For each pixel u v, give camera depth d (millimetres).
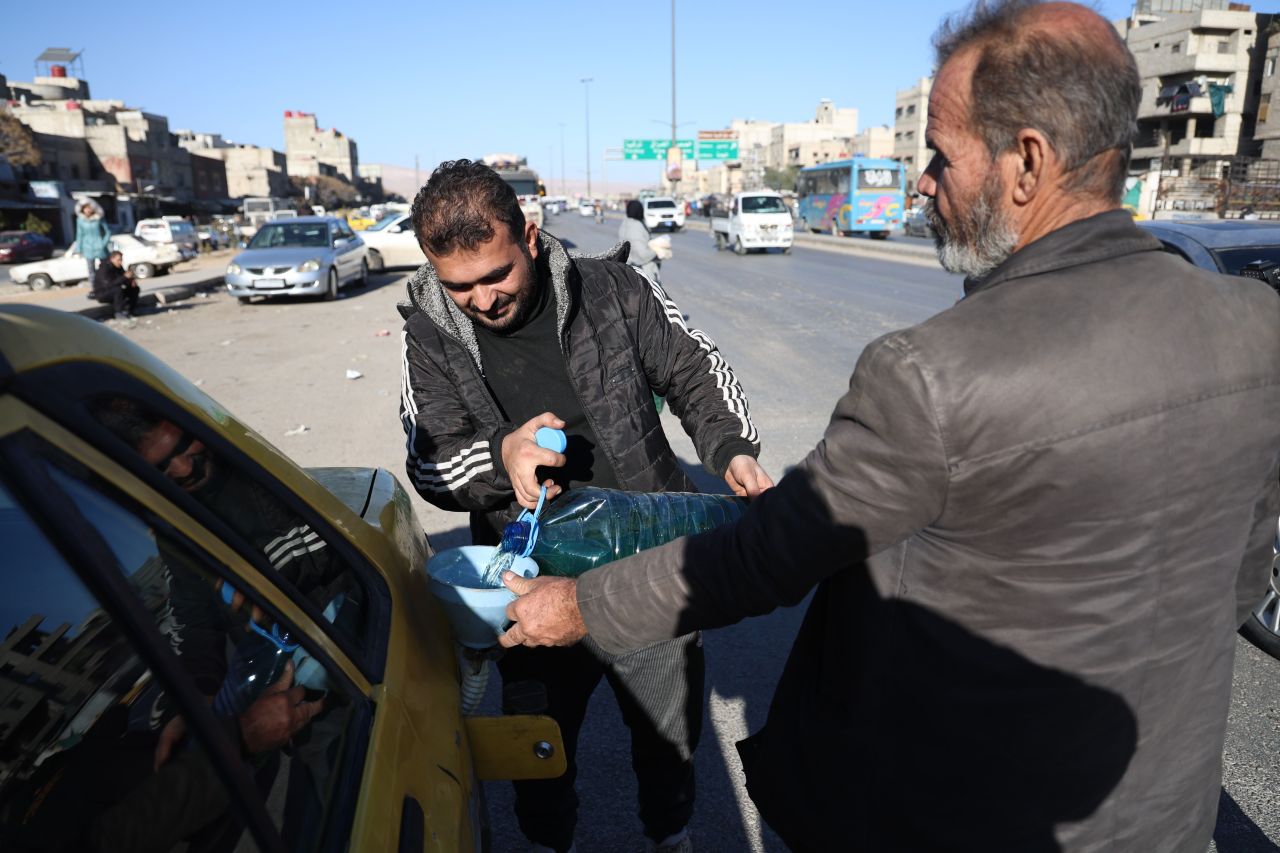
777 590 1226
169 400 1149
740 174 130000
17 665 820
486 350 2027
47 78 86625
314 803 1019
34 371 899
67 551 833
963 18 1199
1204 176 36000
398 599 1522
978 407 1057
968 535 1127
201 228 42656
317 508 1439
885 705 1257
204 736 915
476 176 1771
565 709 2078
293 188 102500
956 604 1165
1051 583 1116
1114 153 1142
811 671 1425
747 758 1620
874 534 1146
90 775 833
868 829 1317
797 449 6297
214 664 982
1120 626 1133
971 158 1190
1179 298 1125
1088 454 1062
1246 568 1373
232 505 1174
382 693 1260
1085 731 1167
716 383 2129
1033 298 1111
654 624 1345
